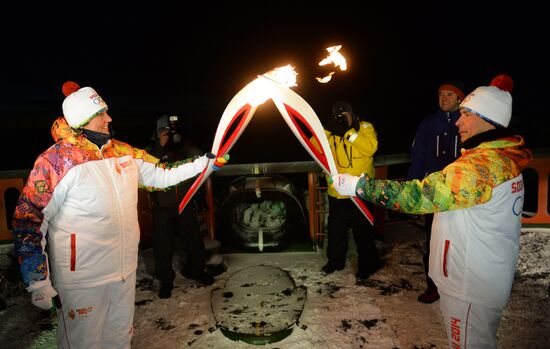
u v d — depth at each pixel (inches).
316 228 158.4
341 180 65.4
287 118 69.2
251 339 97.6
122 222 73.9
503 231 59.0
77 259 69.4
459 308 62.5
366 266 131.0
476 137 61.1
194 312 113.5
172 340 100.7
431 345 94.9
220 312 110.7
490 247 59.0
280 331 98.7
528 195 228.8
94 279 70.8
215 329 104.7
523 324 101.3
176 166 86.3
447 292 63.4
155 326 107.2
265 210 165.9
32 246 65.6
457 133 107.0
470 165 56.7
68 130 69.6
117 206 72.9
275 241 158.2
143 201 161.6
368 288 124.5
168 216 122.3
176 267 146.6
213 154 81.3
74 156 68.6
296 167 157.2
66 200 68.7
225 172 160.1
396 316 107.9
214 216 175.3
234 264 147.6
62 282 70.2
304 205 166.9
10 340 102.0
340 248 135.3
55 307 68.2
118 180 73.8
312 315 109.6
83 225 69.3
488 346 62.2
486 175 56.2
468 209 59.5
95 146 71.5
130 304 78.0
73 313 71.2
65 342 72.9
